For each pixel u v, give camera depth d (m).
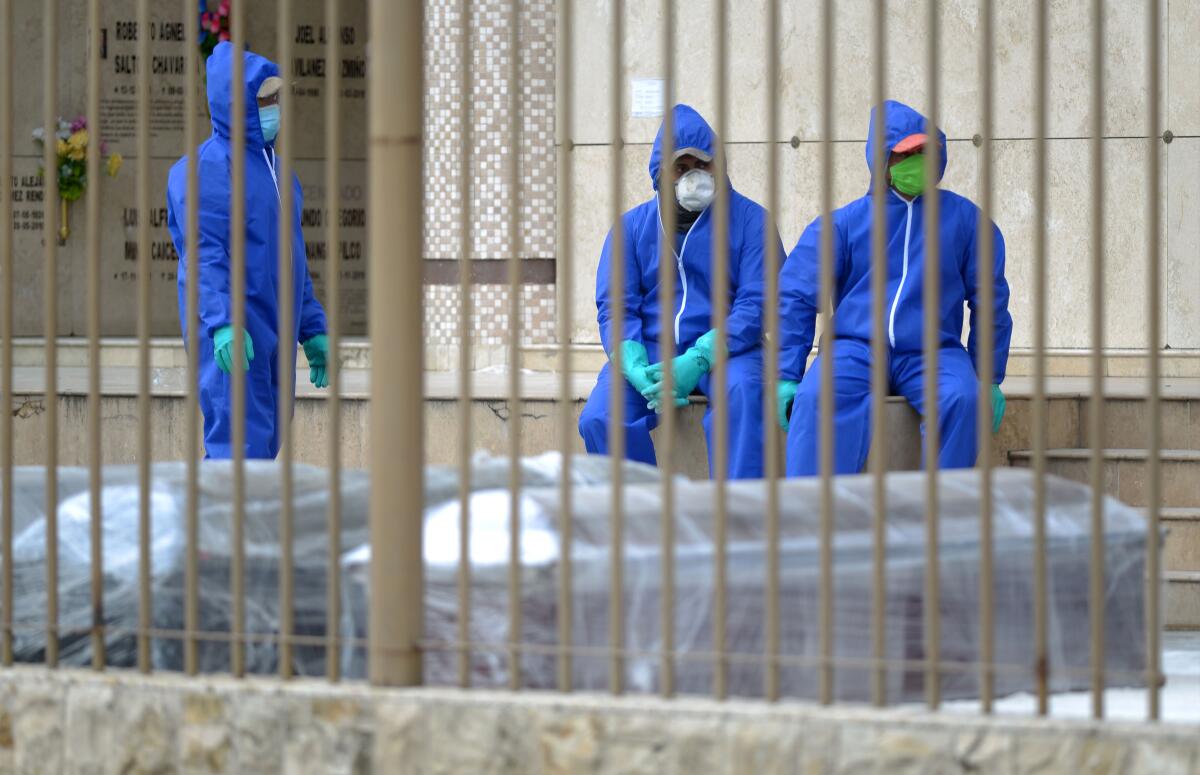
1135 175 33.41
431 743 12.09
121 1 44.62
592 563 12.65
